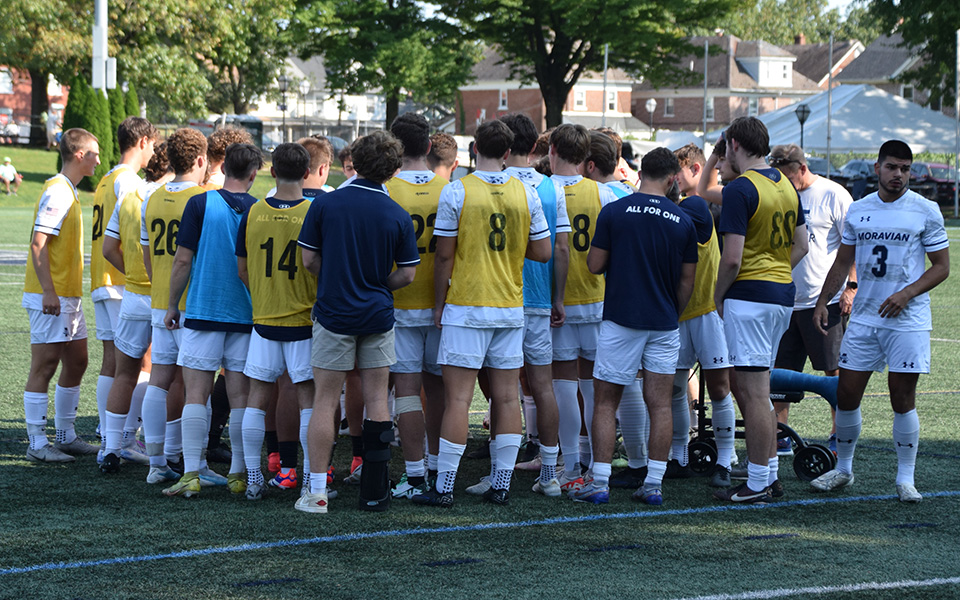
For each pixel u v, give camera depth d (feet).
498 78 350.84
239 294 25.75
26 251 97.40
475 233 24.44
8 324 56.08
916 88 200.95
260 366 25.08
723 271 25.14
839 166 185.06
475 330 24.59
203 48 210.79
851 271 32.53
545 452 26.37
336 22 205.36
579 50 215.31
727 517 24.43
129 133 28.66
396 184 26.07
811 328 32.35
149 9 195.31
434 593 18.85
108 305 29.35
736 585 19.47
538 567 20.44
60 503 24.90
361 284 23.85
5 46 186.29
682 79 218.18
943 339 55.26
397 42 201.16
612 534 22.86
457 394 24.98
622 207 25.27
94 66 139.85
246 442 25.43
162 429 26.78
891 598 18.85
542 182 26.07
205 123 258.78
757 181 25.20
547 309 26.16
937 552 21.66
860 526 23.67
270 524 23.34
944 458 30.60
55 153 203.82
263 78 304.91
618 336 25.29
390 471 29.25
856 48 404.16
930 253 25.44
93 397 39.52
